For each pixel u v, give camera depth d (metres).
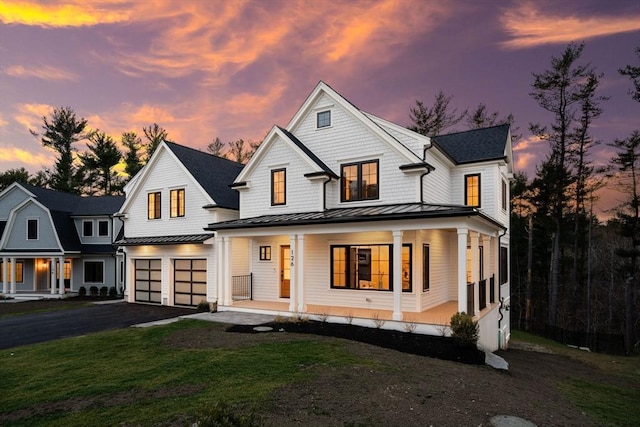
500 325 16.59
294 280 13.22
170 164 19.16
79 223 27.55
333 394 6.05
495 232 15.02
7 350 9.91
